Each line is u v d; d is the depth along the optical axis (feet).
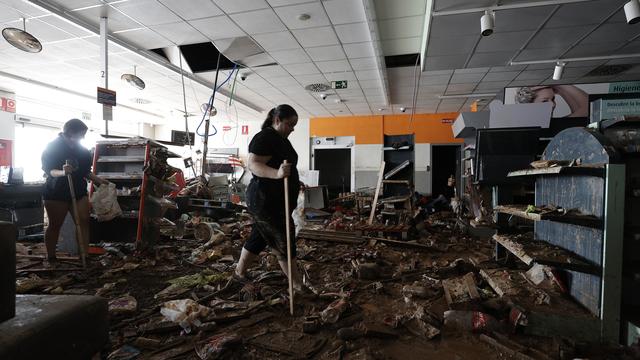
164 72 22.17
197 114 36.60
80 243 10.22
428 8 13.61
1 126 26.68
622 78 22.68
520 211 7.85
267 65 21.13
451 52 17.42
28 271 9.52
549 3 12.33
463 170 26.37
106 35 14.89
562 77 22.71
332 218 22.00
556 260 6.35
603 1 12.23
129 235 13.05
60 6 13.88
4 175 15.66
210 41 17.53
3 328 2.88
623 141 6.51
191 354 5.35
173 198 18.71
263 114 36.65
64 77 23.71
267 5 13.88
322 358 5.30
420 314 6.56
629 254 6.12
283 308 7.09
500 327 6.16
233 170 38.45
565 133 7.56
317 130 39.27
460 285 7.77
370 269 9.48
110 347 5.46
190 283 8.61
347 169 39.29
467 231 17.49
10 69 22.09
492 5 12.61
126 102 31.53
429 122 36.42
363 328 6.15
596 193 6.18
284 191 7.32
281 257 7.65
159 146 13.38
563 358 5.34
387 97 28.84
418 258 12.31
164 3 13.67
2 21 15.02
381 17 15.30
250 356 5.34
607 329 5.77
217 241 13.62
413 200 19.88
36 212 16.75
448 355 5.46
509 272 8.45
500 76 23.11
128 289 8.45
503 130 12.24
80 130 10.67
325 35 16.79
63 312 3.34
